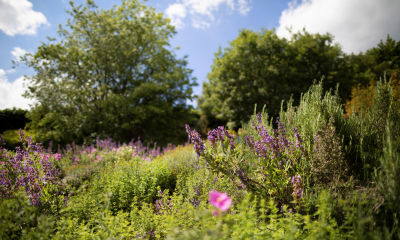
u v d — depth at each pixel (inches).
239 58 698.8
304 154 104.5
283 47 668.1
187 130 122.0
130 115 676.7
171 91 751.1
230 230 66.9
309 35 700.0
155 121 698.8
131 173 172.7
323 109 111.3
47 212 106.0
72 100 570.9
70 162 298.7
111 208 136.3
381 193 69.6
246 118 688.4
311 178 104.6
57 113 546.3
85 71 583.5
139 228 103.7
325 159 94.3
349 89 624.4
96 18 618.8
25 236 73.1
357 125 113.9
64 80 566.3
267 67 629.6
